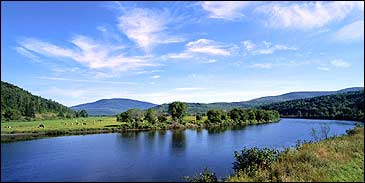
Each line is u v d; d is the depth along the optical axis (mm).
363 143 29781
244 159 27969
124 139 75062
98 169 38906
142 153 51688
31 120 143875
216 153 50219
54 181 33000
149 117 116125
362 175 21594
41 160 45531
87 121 143125
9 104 143375
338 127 81500
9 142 69375
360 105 111250
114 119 167625
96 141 70812
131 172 36938
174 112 125688
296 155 25875
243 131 94188
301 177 21016
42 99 193125
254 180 21703
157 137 79250
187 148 57125
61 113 188125
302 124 113375
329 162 24062
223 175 32531
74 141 70875
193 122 123625
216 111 128000
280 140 65250
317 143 31438
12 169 39094
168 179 33250
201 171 36062
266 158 26547
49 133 90562
